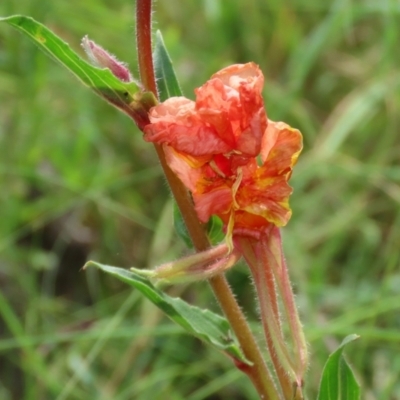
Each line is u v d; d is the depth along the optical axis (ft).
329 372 0.98
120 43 1.94
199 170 0.94
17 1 1.82
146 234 1.78
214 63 1.94
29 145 1.77
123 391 1.43
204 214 0.95
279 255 0.96
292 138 0.95
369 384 1.42
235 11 1.99
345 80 1.97
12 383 1.60
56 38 0.93
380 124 1.88
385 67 1.80
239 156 0.93
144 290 0.99
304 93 2.00
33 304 1.61
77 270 1.80
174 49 1.92
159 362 1.50
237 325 1.00
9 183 1.75
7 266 1.72
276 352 0.94
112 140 1.87
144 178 1.82
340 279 1.67
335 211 1.73
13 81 1.81
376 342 1.44
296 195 1.72
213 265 0.96
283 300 0.95
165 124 0.92
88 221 1.83
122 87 0.95
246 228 0.96
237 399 1.53
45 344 1.57
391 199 1.73
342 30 1.99
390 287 1.47
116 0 2.03
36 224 1.72
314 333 1.35
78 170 1.76
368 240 1.65
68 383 1.38
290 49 2.02
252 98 0.92
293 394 0.94
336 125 1.75
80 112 1.85
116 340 1.55
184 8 2.09
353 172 1.71
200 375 1.53
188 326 1.01
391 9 1.78
